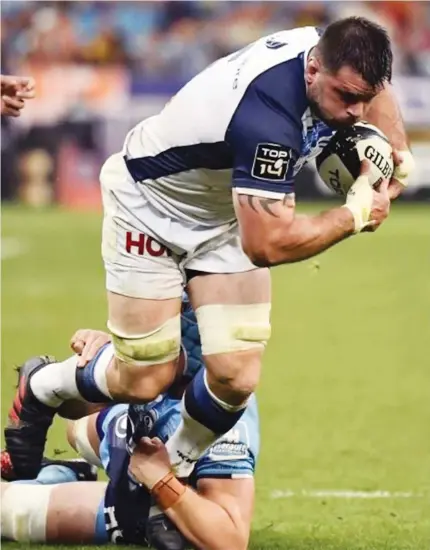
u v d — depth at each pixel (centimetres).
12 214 7075
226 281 1686
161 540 1678
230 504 1705
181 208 1673
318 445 2448
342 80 1499
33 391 1847
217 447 1727
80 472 1911
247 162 1541
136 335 1700
